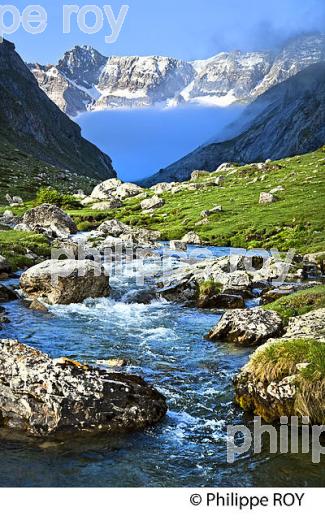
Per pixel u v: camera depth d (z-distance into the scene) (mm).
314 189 83625
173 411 13883
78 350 19234
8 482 10305
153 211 87625
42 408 12266
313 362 13195
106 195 108062
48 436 12016
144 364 17797
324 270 38625
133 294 29625
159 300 29484
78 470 10828
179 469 10992
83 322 23891
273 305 24781
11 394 12586
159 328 23078
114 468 10953
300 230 58531
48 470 10781
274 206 74500
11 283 31234
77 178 181875
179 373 16906
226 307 27688
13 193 117875
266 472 10891
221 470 10961
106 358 18344
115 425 12500
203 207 82750
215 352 19297
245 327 20484
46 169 176250
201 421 13297
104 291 29469
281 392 13109
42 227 59688
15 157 179000
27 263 38125
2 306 25781
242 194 90688
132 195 117562
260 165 119625
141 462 11227
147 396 13453
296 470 10945
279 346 14203
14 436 11969
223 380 16281
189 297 29250
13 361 13227
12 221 67688
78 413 12273
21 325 22594
